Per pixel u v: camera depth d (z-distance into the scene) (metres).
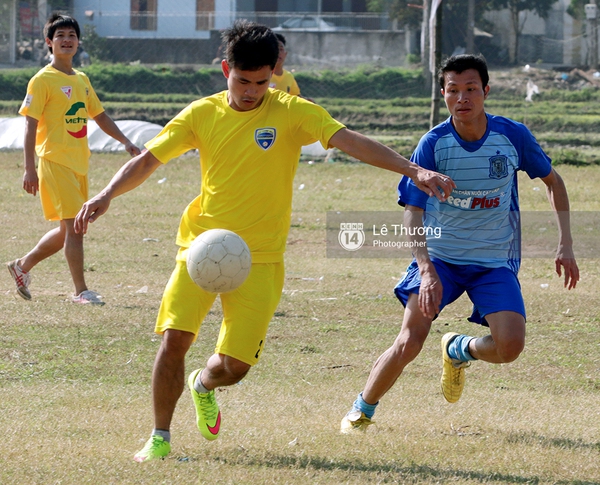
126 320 25.84
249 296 14.63
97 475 13.12
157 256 36.66
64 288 30.47
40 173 27.95
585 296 30.53
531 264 36.56
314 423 16.92
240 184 14.70
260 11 133.50
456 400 18.00
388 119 98.12
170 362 14.50
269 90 15.20
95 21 128.62
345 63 124.19
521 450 15.27
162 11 129.62
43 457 14.09
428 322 16.05
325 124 14.53
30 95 27.47
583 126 91.94
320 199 53.12
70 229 27.83
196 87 114.56
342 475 13.50
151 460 14.06
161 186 58.28
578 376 21.47
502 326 15.84
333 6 133.00
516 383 20.75
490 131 16.19
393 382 16.19
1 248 37.41
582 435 16.47
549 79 120.12
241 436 15.77
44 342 23.22
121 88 112.75
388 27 125.62
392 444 15.40
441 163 16.25
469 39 115.56
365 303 29.11
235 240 14.26
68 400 18.28
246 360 14.63
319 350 23.39
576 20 129.38
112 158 69.25
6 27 119.69
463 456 14.87
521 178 61.16
